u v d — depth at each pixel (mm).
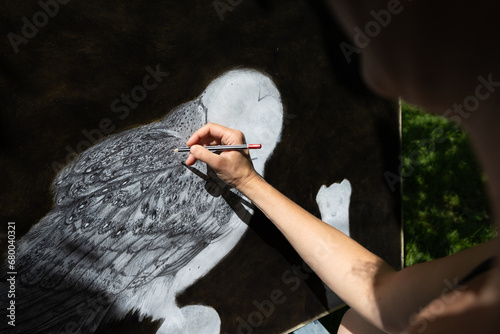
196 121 981
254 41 1038
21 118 738
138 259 935
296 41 1116
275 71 1096
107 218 872
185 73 936
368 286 848
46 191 785
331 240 929
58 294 834
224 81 1007
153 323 983
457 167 2395
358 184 1360
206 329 1075
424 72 324
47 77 755
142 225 928
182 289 1018
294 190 1207
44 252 800
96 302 887
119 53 833
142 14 850
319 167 1250
